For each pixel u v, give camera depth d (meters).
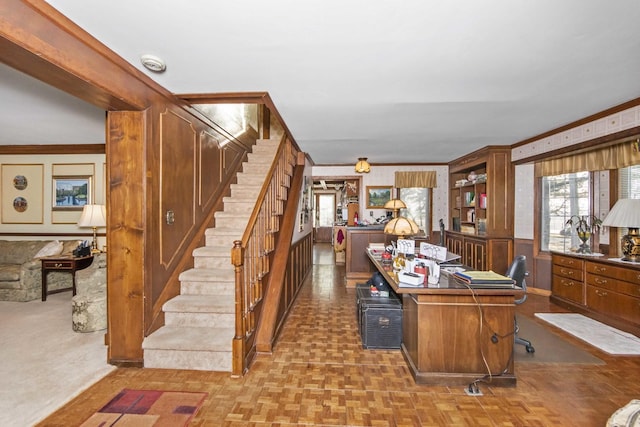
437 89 2.90
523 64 2.41
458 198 6.84
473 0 1.66
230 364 2.57
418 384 2.40
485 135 4.71
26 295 4.56
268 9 1.72
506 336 2.40
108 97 2.27
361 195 7.46
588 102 3.26
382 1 1.66
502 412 2.09
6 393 2.24
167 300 2.97
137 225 2.61
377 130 4.41
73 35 1.85
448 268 3.05
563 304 4.34
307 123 4.05
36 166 5.50
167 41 2.05
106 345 3.00
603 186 4.34
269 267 3.52
